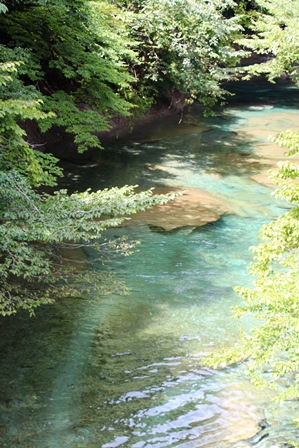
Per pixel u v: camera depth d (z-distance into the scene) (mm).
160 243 10953
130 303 8750
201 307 8672
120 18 18031
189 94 25547
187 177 15422
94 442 5887
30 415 6250
